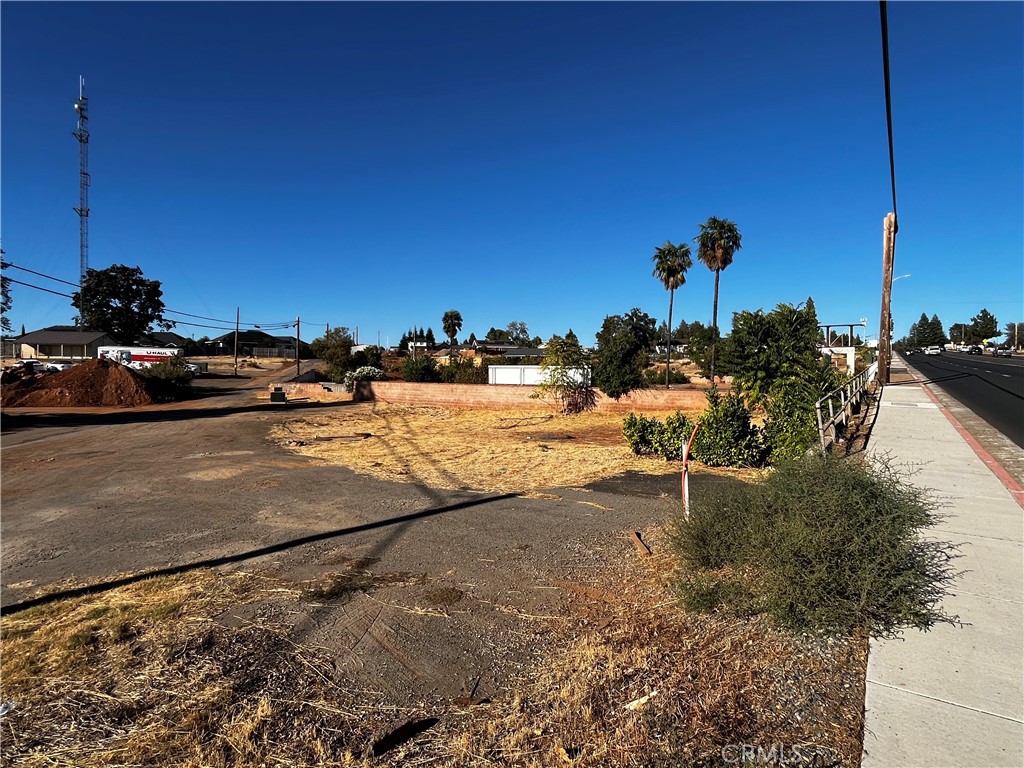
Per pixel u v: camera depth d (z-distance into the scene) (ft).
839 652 11.75
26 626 14.48
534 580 17.02
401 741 9.66
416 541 21.17
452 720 10.20
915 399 62.95
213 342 355.36
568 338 84.33
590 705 10.28
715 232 127.24
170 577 17.85
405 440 54.39
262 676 11.87
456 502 27.35
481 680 11.56
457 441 53.06
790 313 35.09
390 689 11.30
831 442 32.73
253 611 15.20
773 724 9.57
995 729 9.18
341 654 12.78
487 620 14.38
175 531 23.36
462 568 18.21
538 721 9.98
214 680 11.75
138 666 12.41
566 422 70.49
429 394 96.94
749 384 35.94
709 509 17.54
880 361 80.74
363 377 124.47
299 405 101.71
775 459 32.35
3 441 58.18
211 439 56.75
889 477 17.66
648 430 39.73
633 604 14.83
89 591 16.89
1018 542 17.53
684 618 13.66
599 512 24.85
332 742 9.67
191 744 9.73
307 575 17.88
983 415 50.60
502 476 34.35
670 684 10.81
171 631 14.07
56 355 252.21
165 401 118.21
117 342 260.62
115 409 102.53
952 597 13.88
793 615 12.82
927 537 17.99
